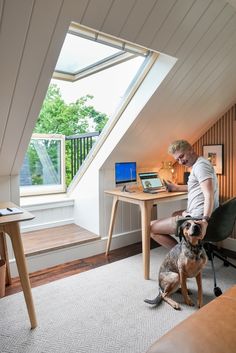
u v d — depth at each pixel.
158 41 1.77
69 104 3.87
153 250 2.97
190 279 2.28
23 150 2.13
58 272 2.44
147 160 3.24
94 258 2.78
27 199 3.29
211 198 1.97
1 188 2.26
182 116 2.70
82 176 3.24
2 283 1.97
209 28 1.85
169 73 2.08
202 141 3.22
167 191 2.72
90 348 1.49
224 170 3.00
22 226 3.03
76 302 1.94
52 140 3.54
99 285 2.18
